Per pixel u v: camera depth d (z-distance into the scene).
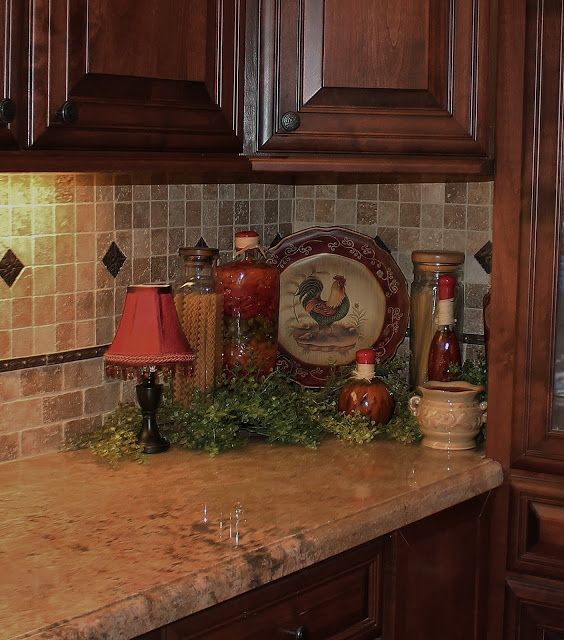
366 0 2.11
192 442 2.23
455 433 2.29
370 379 2.40
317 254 2.65
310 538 1.78
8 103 1.63
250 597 1.72
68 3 1.71
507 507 2.26
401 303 2.65
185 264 2.38
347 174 2.80
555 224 2.17
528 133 2.16
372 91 2.14
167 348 2.16
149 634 1.57
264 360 2.45
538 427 2.21
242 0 2.06
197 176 2.55
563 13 2.11
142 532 1.78
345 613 1.93
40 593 1.53
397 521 1.95
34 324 2.19
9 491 1.98
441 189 2.68
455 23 2.14
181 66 1.95
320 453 2.25
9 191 2.10
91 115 1.77
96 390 2.33
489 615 2.30
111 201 2.32
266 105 2.12
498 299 2.22
